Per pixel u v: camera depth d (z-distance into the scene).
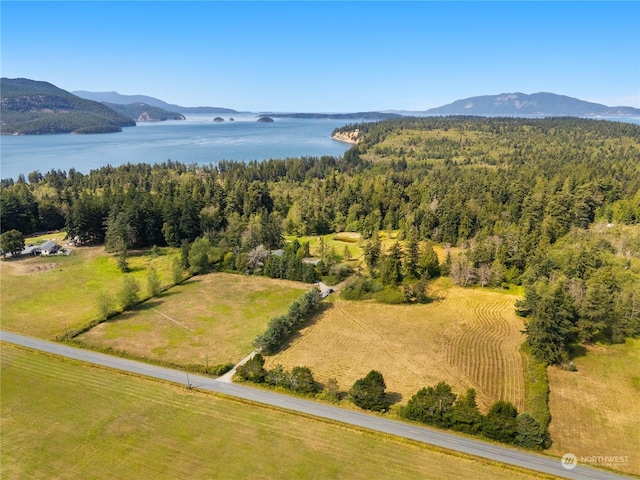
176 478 44.97
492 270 99.69
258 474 45.47
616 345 73.62
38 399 58.06
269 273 107.06
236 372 63.56
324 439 50.69
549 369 66.62
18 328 78.50
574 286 81.50
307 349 72.31
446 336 77.00
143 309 87.88
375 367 66.88
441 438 51.09
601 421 54.69
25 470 46.03
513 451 49.19
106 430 52.03
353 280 97.19
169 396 58.91
